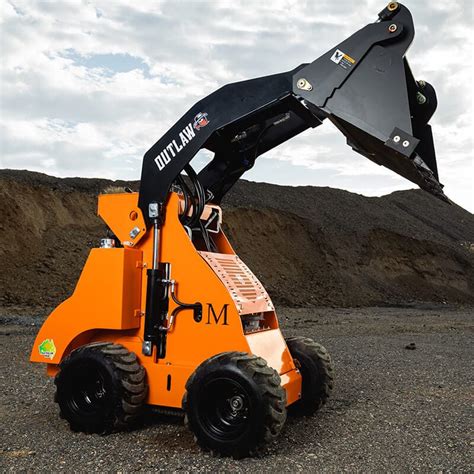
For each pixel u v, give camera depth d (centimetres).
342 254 2702
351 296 2369
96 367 506
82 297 546
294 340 593
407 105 490
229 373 449
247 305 523
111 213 564
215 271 520
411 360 963
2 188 1817
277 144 611
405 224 3512
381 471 435
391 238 3009
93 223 2005
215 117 535
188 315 519
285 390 493
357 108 504
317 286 2338
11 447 475
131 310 536
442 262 3081
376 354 1016
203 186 609
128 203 556
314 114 557
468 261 3225
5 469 427
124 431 517
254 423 441
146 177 548
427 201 4481
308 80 516
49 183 2083
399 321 1736
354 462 453
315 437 514
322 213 3080
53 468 430
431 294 2764
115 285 530
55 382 524
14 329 1159
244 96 532
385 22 502
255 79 534
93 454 460
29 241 1739
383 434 528
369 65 504
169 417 559
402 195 4553
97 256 541
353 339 1226
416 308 2367
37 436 505
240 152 599
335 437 515
